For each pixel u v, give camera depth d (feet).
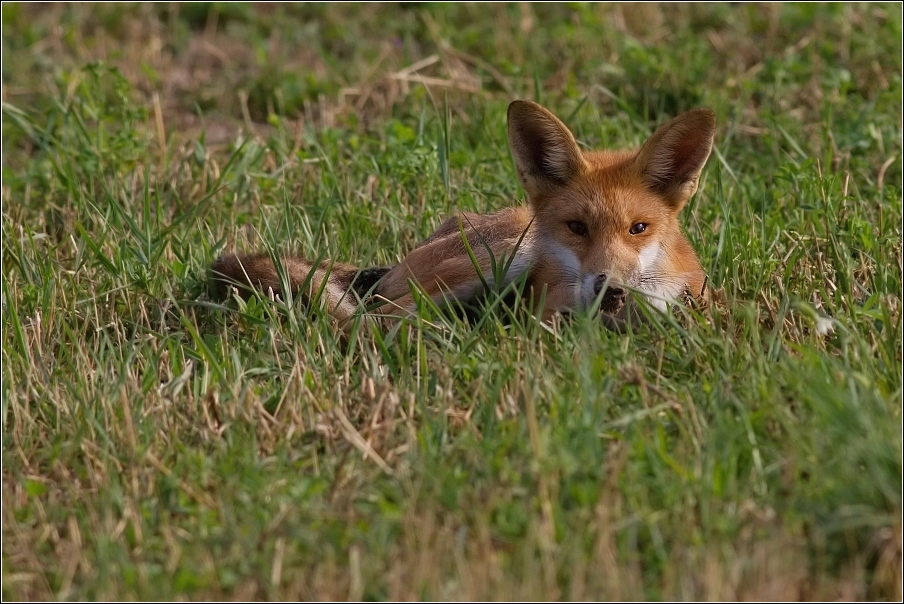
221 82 63.62
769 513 24.56
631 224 35.27
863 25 60.54
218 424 30.19
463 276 36.68
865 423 25.58
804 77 56.29
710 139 35.78
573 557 23.93
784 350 31.30
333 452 28.81
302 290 35.06
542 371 29.91
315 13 71.97
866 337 31.91
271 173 49.78
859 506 24.38
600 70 58.95
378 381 31.01
